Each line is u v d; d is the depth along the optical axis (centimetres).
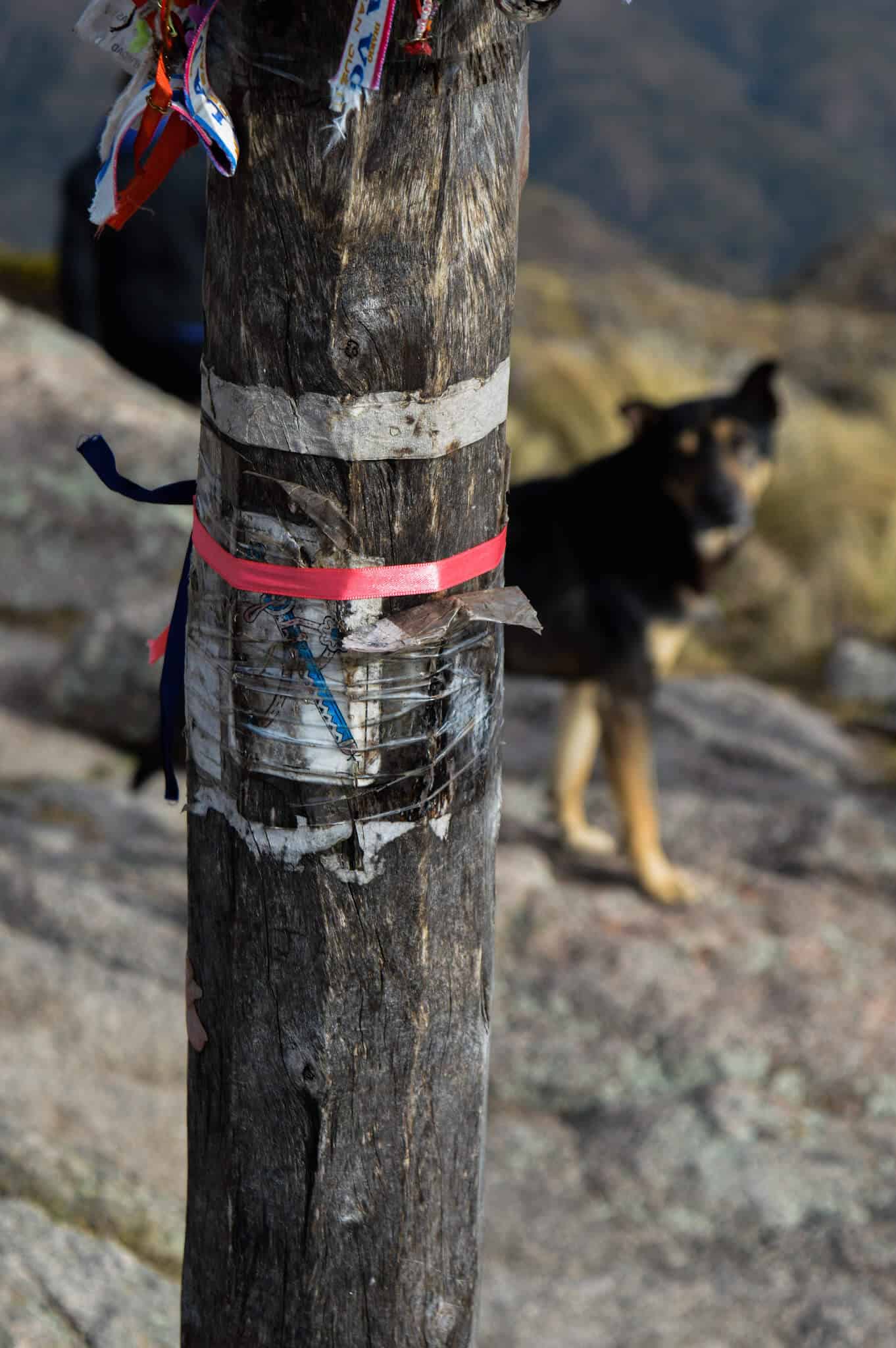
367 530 112
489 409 115
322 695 116
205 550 120
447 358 109
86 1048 303
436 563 115
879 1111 329
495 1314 253
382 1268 133
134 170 117
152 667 489
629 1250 281
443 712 119
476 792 125
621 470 402
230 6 101
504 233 111
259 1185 133
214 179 110
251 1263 136
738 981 375
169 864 403
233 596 117
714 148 18225
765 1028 353
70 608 604
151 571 607
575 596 400
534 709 556
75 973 325
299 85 101
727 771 517
